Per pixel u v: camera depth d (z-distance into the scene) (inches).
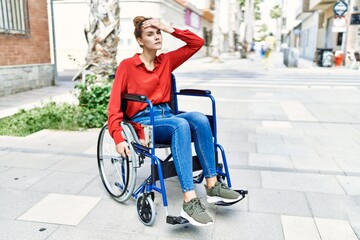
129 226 105.3
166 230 103.2
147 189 103.0
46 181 137.7
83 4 709.9
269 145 189.0
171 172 104.0
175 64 121.1
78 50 728.3
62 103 285.7
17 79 366.3
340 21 666.2
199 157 107.1
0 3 340.5
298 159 165.9
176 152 100.8
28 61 387.2
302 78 530.6
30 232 101.5
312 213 113.7
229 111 281.4
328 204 120.0
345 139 201.6
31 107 288.7
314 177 143.6
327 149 182.1
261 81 490.0
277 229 103.9
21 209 115.1
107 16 267.3
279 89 410.3
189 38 118.4
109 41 271.7
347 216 111.9
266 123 241.9
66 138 197.5
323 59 726.5
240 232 102.3
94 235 100.3
